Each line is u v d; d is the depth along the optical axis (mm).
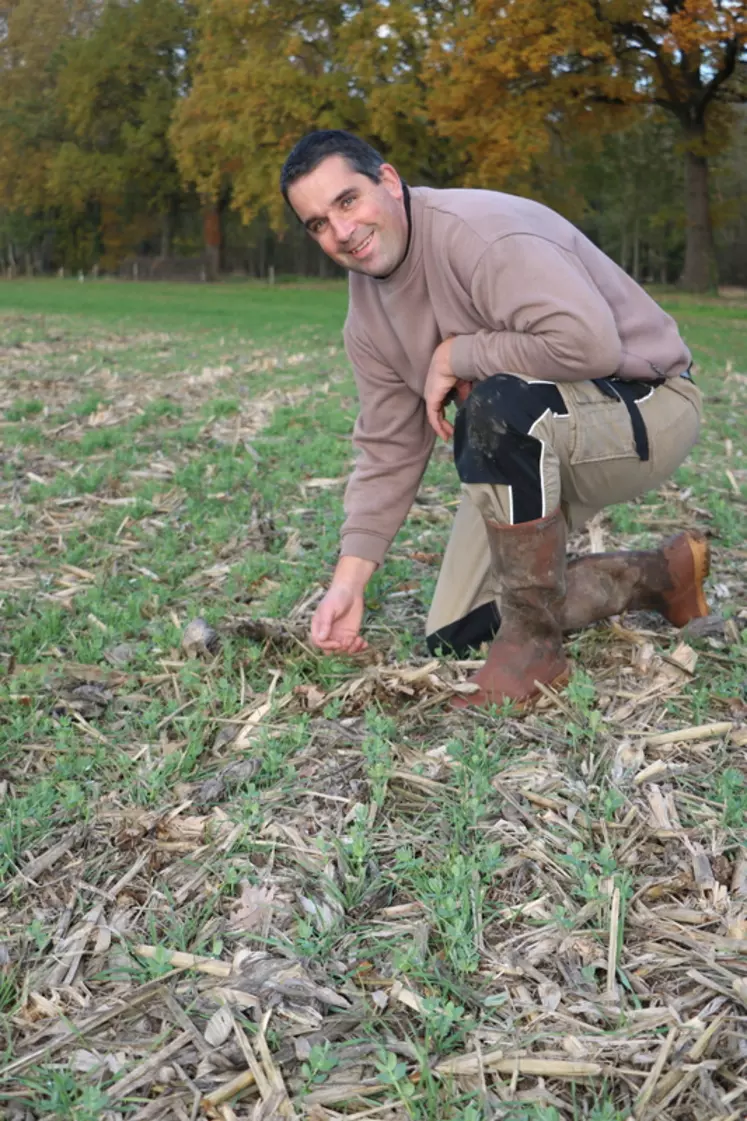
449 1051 1748
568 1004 1835
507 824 2330
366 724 2754
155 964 1943
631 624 3348
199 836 2344
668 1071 1682
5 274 59938
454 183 37094
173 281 53875
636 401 2848
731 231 58500
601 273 2850
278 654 3213
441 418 2883
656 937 1987
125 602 3723
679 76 30047
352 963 1944
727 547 4207
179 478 5320
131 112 49281
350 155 2643
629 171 47156
